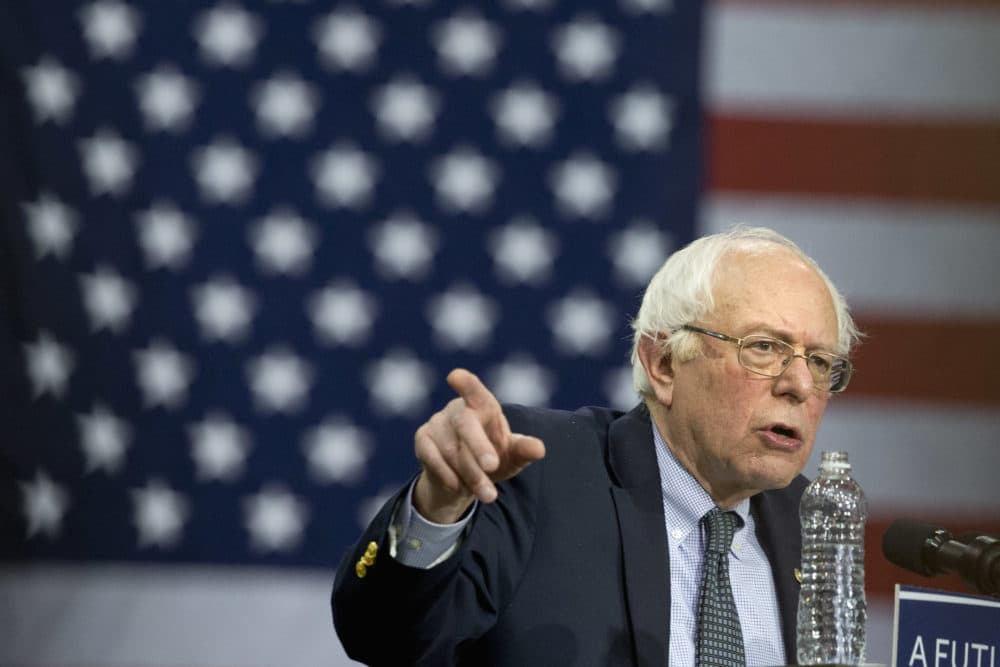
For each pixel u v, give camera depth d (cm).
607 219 1329
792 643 647
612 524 639
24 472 1255
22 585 1247
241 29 1331
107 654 1250
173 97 1314
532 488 640
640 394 689
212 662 1258
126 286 1288
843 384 643
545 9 1351
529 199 1330
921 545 585
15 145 1280
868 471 1293
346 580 554
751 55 1341
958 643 530
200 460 1280
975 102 1327
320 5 1340
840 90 1335
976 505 1286
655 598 613
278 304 1304
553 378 1312
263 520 1280
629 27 1350
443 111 1338
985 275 1310
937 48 1333
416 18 1346
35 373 1263
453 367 1309
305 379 1299
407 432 1301
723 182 1330
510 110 1340
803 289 628
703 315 631
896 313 1308
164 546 1267
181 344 1289
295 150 1321
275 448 1289
